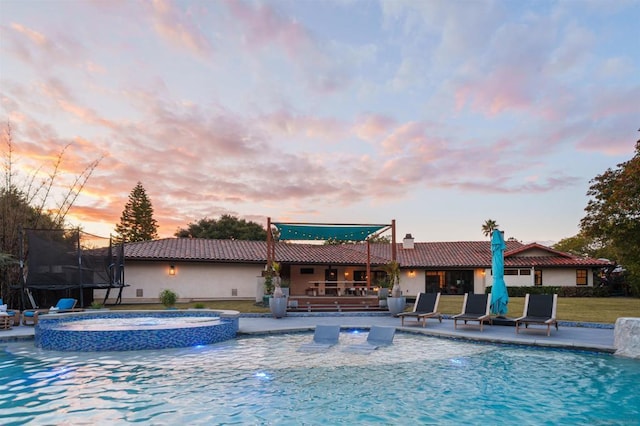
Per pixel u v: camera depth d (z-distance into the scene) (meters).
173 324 14.59
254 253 30.47
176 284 27.38
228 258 28.08
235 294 28.64
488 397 7.04
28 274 17.58
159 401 6.74
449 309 21.42
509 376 8.43
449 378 8.28
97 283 19.97
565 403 6.70
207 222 56.53
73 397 6.95
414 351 11.10
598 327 14.50
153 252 27.36
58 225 23.70
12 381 8.02
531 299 13.69
